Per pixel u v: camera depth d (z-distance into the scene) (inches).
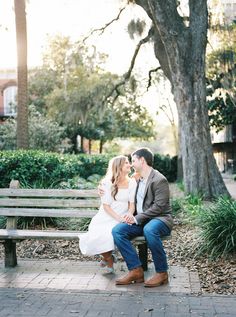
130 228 241.9
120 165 256.2
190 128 604.7
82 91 1021.8
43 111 1336.1
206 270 259.0
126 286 230.8
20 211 275.9
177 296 213.5
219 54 773.9
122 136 1964.8
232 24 766.5
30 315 188.7
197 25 588.7
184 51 590.6
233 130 1443.2
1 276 246.8
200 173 602.2
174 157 1195.9
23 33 733.3
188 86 599.5
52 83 1317.7
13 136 1164.5
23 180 410.9
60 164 438.9
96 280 241.0
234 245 275.0
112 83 1039.6
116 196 254.5
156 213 242.8
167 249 304.5
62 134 1337.4
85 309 196.1
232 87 784.3
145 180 250.1
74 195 275.3
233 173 1492.4
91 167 809.5
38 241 320.5
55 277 245.8
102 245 245.6
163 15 576.1
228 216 288.8
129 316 187.9
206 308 197.0
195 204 504.4
